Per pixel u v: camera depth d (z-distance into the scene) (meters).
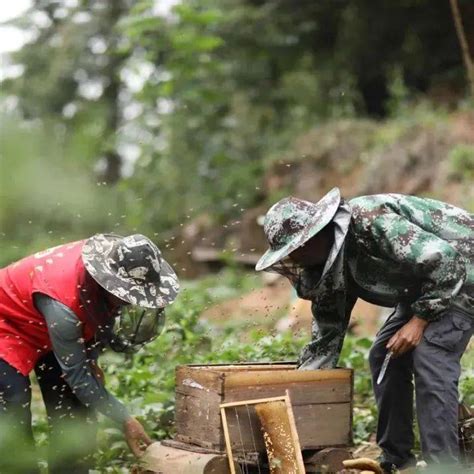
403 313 7.20
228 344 9.80
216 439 6.64
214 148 24.31
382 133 21.83
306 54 26.08
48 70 27.44
